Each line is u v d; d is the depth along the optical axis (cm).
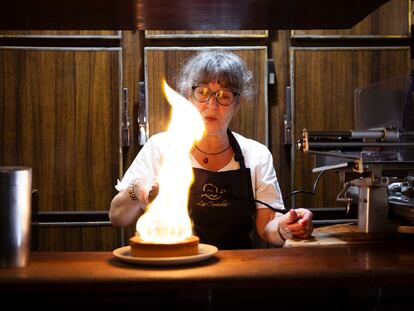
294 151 292
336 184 297
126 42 286
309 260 140
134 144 289
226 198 218
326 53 292
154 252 132
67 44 284
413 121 191
